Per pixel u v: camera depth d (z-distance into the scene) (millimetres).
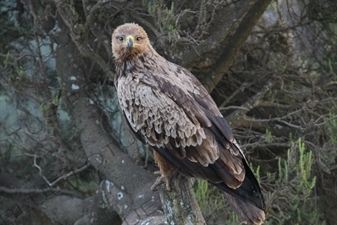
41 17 12906
